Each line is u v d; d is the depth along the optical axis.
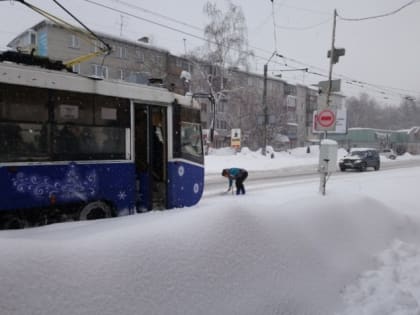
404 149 71.25
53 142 5.73
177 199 7.98
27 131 5.43
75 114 6.03
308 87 74.50
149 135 7.41
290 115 68.56
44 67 6.21
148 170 7.40
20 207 5.32
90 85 6.27
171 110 7.85
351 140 69.94
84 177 6.11
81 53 40.31
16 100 5.33
